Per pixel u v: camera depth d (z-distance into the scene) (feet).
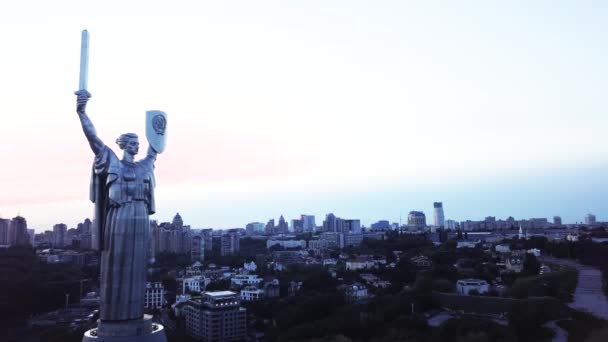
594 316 638.53
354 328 599.57
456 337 574.97
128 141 319.68
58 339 636.48
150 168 327.26
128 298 306.14
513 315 635.66
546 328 599.16
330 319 629.92
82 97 305.53
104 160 308.40
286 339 586.04
